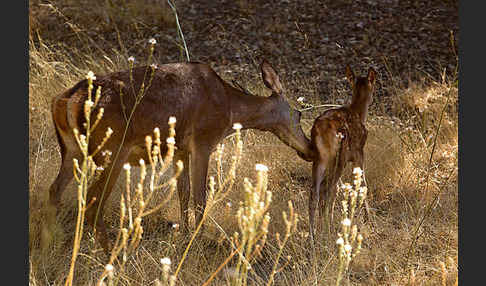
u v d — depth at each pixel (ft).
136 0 81.92
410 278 34.55
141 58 71.92
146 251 34.42
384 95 64.13
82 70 57.82
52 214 36.17
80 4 79.97
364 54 73.67
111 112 35.04
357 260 36.55
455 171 47.78
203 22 81.10
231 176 24.43
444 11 83.10
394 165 48.70
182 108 37.73
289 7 85.56
